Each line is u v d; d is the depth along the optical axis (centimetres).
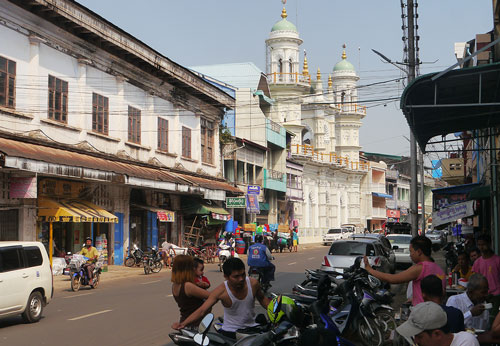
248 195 4572
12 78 2078
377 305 1035
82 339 1043
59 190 2359
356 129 8494
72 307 1477
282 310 543
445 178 4066
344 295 977
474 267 976
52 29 2284
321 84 7512
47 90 2266
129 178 2544
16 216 2125
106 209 2736
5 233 2072
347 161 7956
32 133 2145
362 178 8644
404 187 10694
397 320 1077
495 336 540
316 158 7038
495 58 1555
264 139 5131
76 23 2342
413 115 1083
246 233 4312
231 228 4159
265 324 626
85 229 2612
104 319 1273
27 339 1045
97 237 2655
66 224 2492
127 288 1948
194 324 679
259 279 1644
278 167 5684
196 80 3525
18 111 2098
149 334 1091
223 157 4328
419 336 413
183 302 701
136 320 1257
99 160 2495
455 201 2706
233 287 633
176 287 706
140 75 3008
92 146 2538
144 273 2566
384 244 2205
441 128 1270
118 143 2803
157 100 3234
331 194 7688
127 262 2830
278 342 527
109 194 2761
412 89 954
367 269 719
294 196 6059
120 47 2681
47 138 2216
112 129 2753
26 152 1930
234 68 5741
